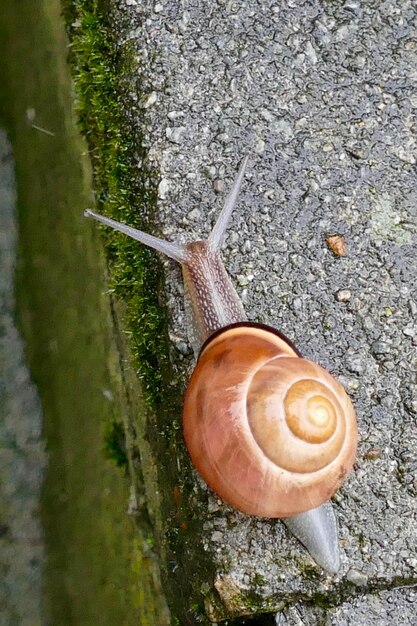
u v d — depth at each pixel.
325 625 0.22
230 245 0.23
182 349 0.23
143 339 0.23
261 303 0.23
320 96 0.24
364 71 0.24
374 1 0.24
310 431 0.21
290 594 0.22
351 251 0.23
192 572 0.22
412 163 0.23
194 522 0.22
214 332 0.23
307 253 0.23
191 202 0.23
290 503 0.22
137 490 0.25
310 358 0.23
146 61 0.24
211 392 0.22
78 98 0.25
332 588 0.22
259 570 0.22
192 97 0.23
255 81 0.24
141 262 0.23
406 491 0.22
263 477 0.22
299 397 0.21
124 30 0.24
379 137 0.23
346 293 0.23
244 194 0.23
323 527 0.22
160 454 0.23
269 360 0.22
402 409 0.23
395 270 0.23
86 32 0.24
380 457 0.23
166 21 0.24
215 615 0.22
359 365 0.23
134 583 0.24
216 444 0.22
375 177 0.23
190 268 0.23
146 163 0.23
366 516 0.22
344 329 0.23
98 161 0.24
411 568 0.22
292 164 0.23
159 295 0.23
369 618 0.22
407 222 0.23
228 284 0.23
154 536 0.24
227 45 0.24
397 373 0.23
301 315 0.23
